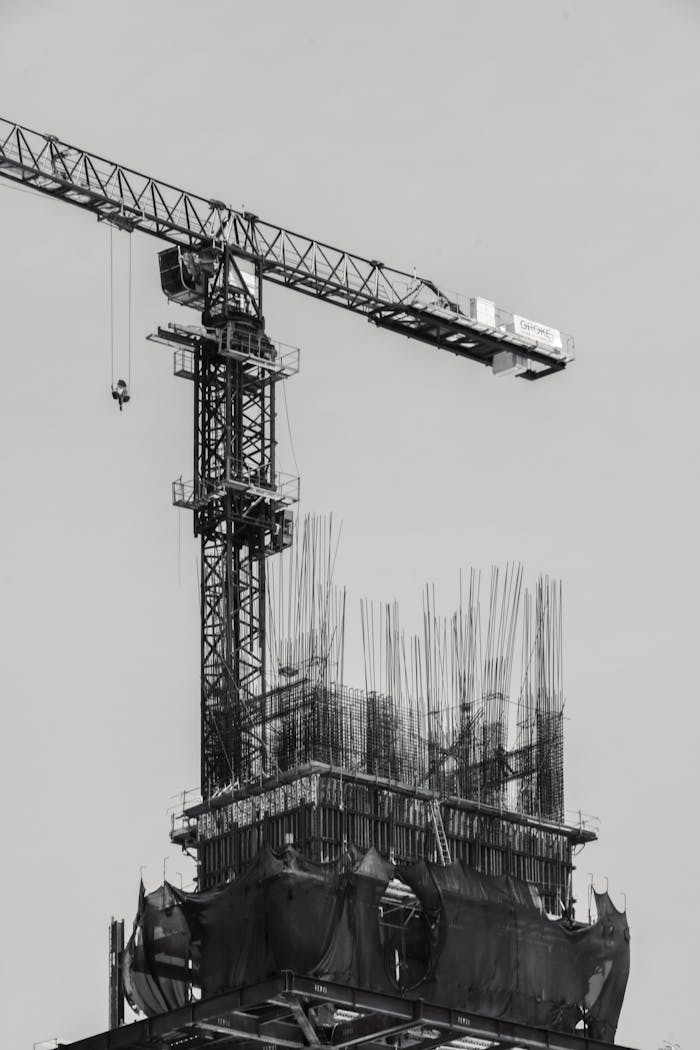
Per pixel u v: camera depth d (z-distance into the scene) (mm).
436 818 152250
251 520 175000
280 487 176000
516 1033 148500
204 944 144500
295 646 154125
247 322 177875
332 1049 145750
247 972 142750
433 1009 145000
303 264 185250
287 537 175625
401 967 147875
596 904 155250
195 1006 143500
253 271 183750
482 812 155000
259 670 172500
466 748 156500
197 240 181250
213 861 153375
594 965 153125
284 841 149500
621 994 154250
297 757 151125
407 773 153375
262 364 175875
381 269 190125
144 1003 147250
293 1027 147625
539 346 195125
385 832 150875
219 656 171500
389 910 148875
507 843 155500
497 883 150000
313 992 140750
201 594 173750
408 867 147500
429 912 146625
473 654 159500
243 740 158250
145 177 180000
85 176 179625
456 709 157375
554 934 151625
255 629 173750
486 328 193375
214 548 174500
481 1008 147375
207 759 161625
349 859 144375
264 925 142375
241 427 176125
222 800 153250
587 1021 153125
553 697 160750
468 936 147250
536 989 150000
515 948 149250
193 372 178125
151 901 148625
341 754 151125
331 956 142000
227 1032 144625
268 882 142625
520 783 158125
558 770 159375
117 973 151125
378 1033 144625
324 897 142500
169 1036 147250
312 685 152375
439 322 192000
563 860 158000
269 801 151500
